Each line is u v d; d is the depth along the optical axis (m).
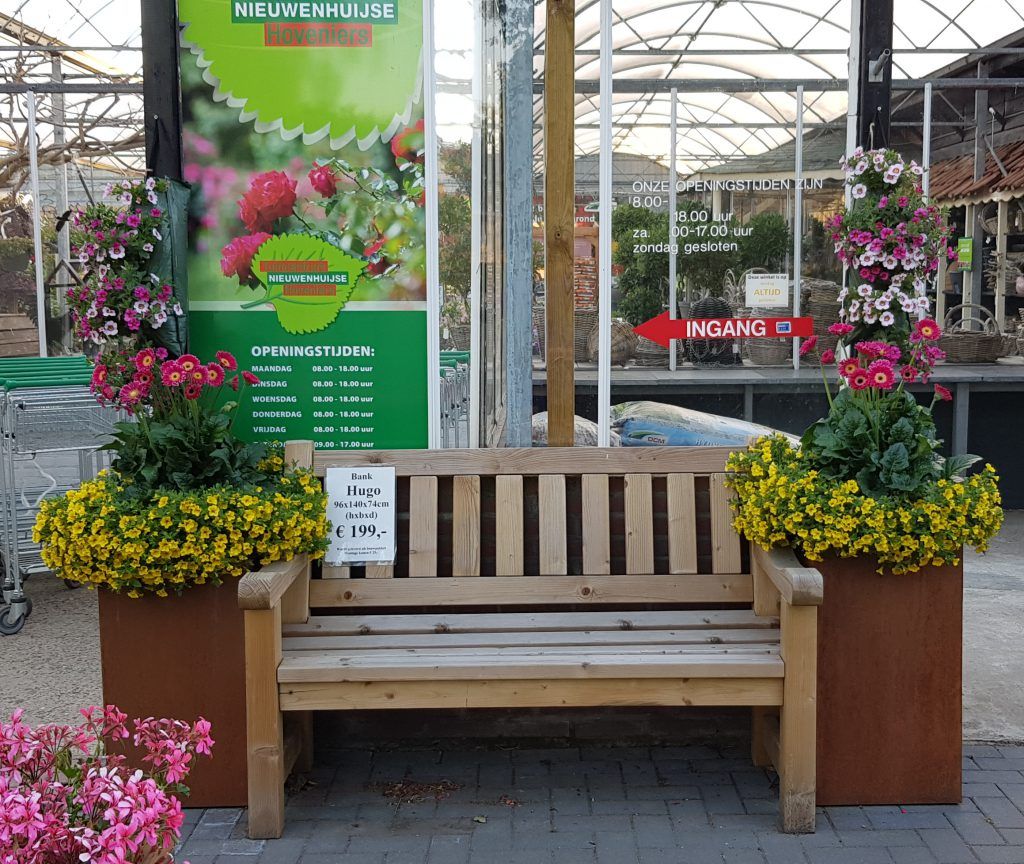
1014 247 11.62
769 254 5.24
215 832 3.57
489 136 4.33
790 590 3.42
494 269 4.39
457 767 4.11
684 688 3.51
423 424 4.38
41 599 6.76
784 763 3.53
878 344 3.88
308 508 3.79
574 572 4.16
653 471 4.11
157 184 3.98
